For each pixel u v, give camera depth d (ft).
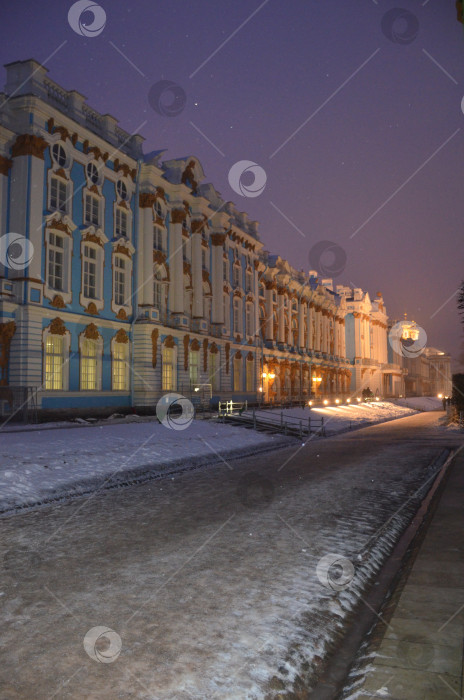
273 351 172.96
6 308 78.23
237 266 151.02
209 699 11.53
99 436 64.08
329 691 12.23
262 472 49.39
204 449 65.05
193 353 125.18
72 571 20.39
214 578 19.49
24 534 26.35
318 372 220.64
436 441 83.76
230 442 74.43
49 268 86.17
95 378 95.09
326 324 237.45
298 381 198.90
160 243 113.91
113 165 100.53
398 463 55.21
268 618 15.85
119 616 16.02
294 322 199.82
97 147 95.81
